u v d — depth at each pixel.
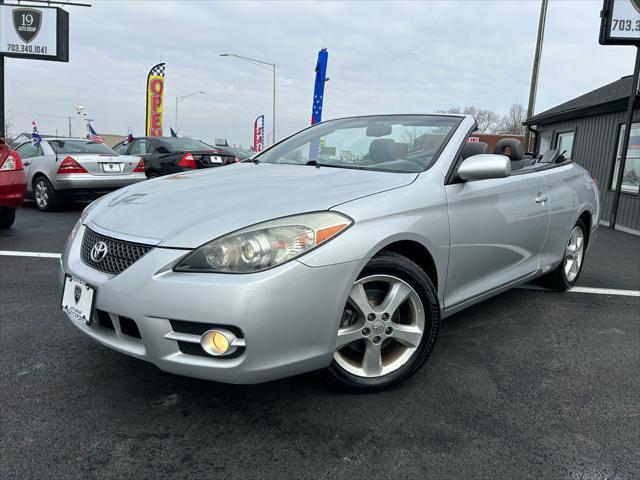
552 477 1.93
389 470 1.94
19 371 2.66
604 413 2.41
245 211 2.19
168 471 1.90
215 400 2.42
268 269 2.03
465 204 2.87
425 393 2.55
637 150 10.12
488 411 2.39
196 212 2.25
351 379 2.42
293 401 2.42
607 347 3.25
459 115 3.36
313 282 2.10
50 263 4.99
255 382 2.07
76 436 2.10
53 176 8.44
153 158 10.73
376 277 2.37
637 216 9.88
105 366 2.74
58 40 14.10
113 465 1.93
